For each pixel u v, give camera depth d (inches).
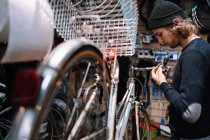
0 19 29.2
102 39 56.5
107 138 48.4
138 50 138.3
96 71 45.0
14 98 27.7
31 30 31.5
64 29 49.6
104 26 56.7
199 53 56.0
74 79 42.2
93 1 55.2
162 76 64.8
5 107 50.0
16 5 29.4
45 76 30.3
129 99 79.8
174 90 59.6
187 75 55.1
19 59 31.2
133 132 88.7
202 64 55.3
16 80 27.7
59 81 31.9
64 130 44.3
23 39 30.2
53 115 47.8
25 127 27.7
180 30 60.5
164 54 133.9
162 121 145.3
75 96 42.8
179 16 61.2
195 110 54.0
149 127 101.8
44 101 29.1
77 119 41.6
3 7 28.9
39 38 33.3
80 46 36.3
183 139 63.3
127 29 57.7
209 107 60.1
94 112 46.4
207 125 61.1
